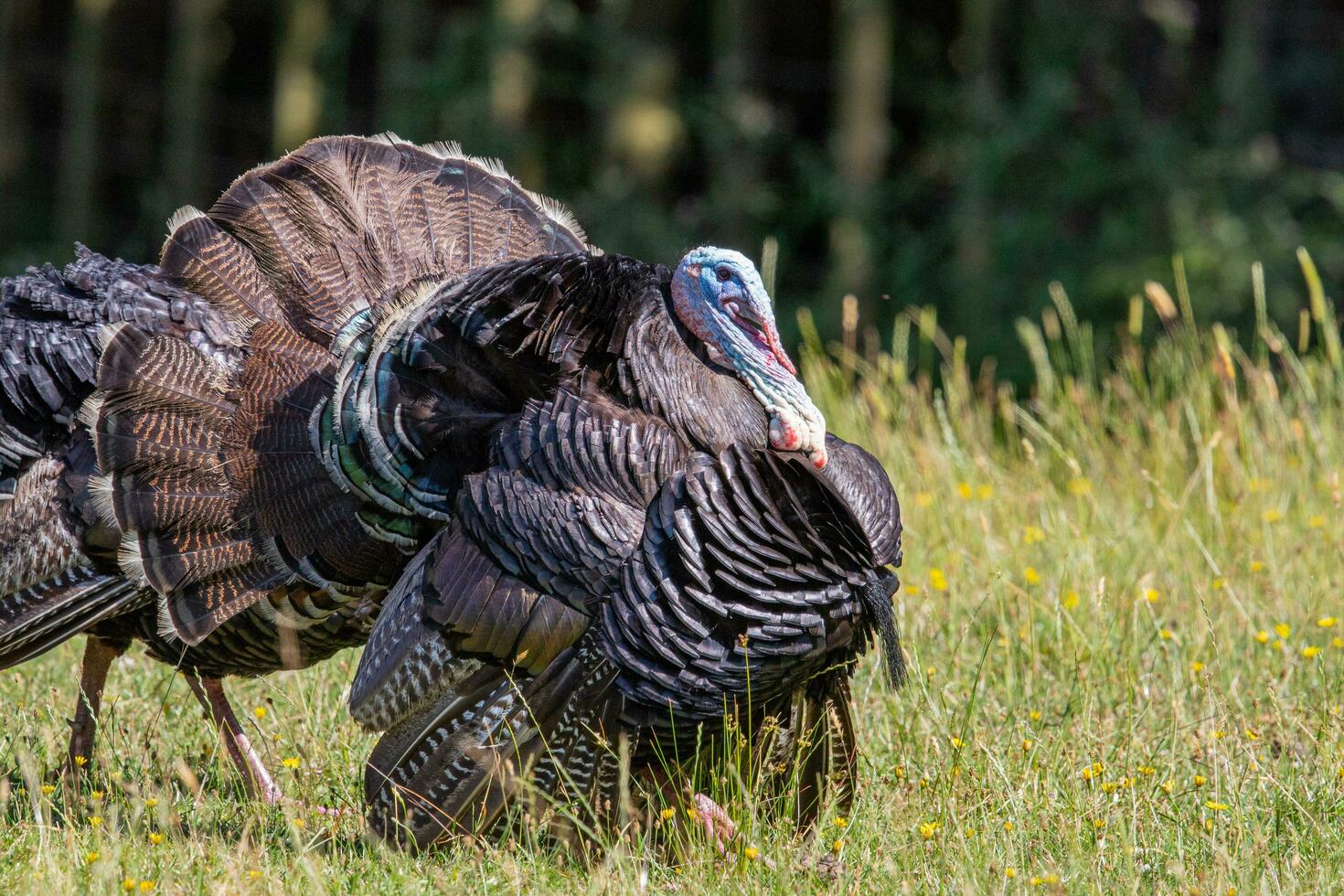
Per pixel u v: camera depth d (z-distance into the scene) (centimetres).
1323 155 4884
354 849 1644
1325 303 2828
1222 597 2253
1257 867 1543
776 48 5394
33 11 5681
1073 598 2138
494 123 4947
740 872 1573
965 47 4897
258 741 1962
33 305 1822
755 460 1638
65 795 1720
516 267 1675
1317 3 4925
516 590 1590
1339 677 1964
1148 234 4475
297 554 1731
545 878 1562
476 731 1596
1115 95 4666
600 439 1609
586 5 5312
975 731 1820
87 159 5422
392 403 1683
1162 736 1845
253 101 5725
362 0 5269
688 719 1608
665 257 4881
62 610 1766
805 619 1602
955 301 4641
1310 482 2603
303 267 1866
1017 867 1569
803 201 5034
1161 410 2816
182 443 1739
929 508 2527
